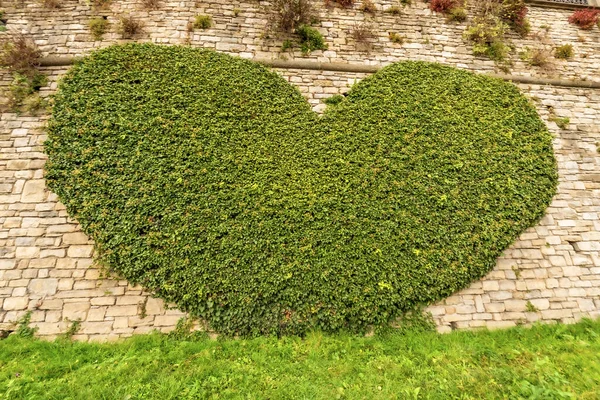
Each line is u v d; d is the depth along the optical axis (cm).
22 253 477
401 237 492
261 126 530
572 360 400
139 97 521
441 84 602
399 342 445
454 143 552
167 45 587
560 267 539
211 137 510
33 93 558
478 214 518
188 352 415
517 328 482
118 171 482
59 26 611
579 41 752
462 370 378
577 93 689
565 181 602
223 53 582
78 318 451
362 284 468
